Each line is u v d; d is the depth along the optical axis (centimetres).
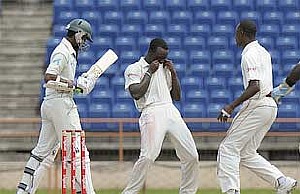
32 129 7356
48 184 5709
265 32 8400
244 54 3947
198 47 8175
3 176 6462
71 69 3928
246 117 3962
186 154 4078
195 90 7669
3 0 8675
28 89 7838
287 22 8525
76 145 3616
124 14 8556
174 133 4044
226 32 8338
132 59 8006
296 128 6925
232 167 3953
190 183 4134
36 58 8144
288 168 6481
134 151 6925
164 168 6488
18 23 8525
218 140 6938
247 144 4044
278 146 6975
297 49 8250
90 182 3862
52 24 8531
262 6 8656
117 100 7519
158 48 4075
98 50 8119
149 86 4056
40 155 4041
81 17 8475
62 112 3891
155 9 8631
